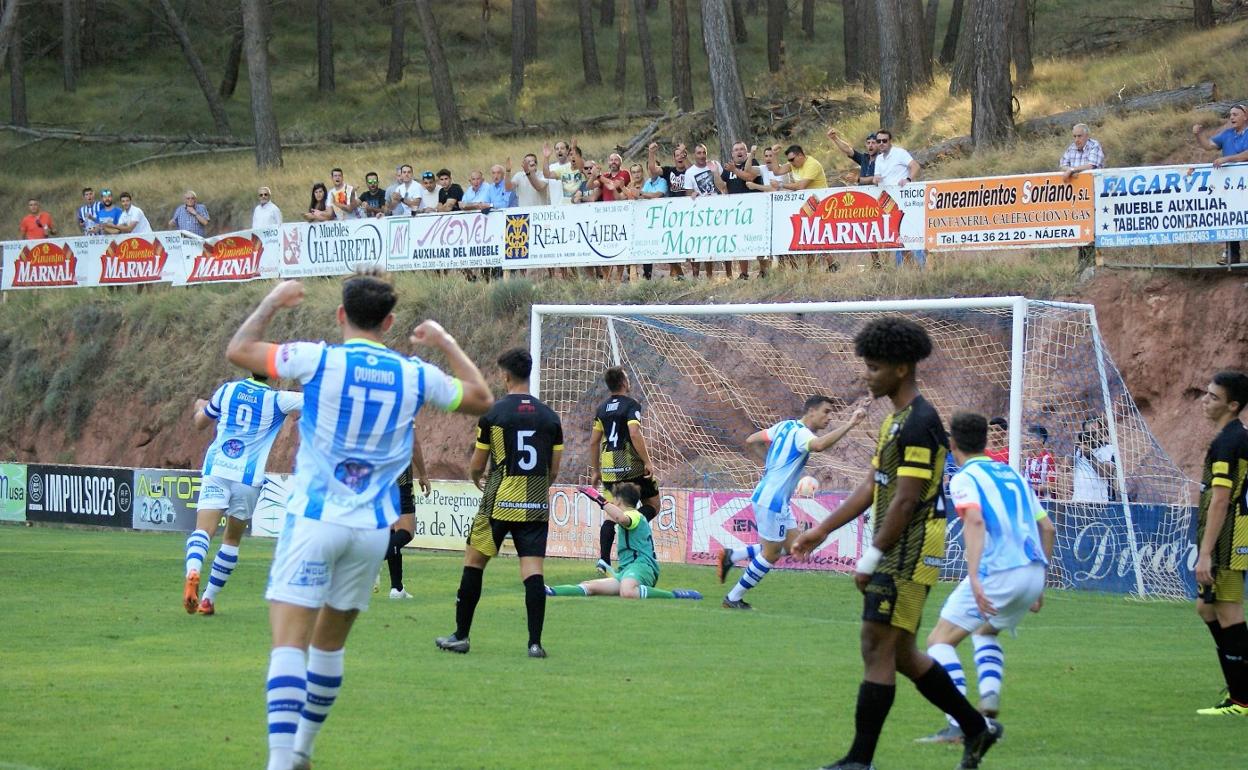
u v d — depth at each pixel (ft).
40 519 117.70
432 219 115.96
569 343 108.17
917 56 168.14
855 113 170.60
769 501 61.98
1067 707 39.60
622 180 109.29
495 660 46.88
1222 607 38.81
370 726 35.81
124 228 144.46
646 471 71.15
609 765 31.50
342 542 28.19
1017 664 47.55
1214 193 82.12
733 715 37.73
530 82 251.19
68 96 261.24
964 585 35.01
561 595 66.33
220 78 276.41
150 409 133.39
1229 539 38.73
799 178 100.58
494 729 35.50
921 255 95.86
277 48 290.76
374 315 29.30
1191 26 190.80
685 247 102.01
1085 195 86.38
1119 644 52.80
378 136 227.20
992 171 122.31
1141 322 87.92
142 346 137.80
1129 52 178.19
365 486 28.55
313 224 124.67
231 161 214.69
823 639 52.85
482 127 225.35
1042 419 86.07
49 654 47.57
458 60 277.44
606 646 50.42
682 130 179.01
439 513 94.73
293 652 27.84
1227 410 39.70
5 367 148.56
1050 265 94.17
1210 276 87.51
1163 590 69.77
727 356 100.68
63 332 145.38
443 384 29.37
